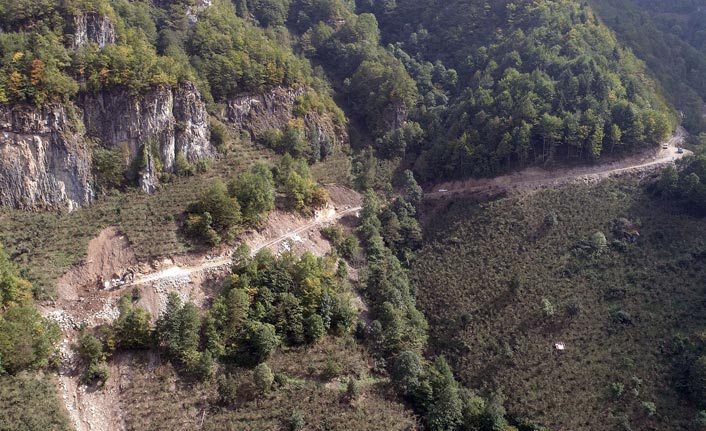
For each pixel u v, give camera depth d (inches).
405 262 4785.9
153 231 3924.7
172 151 4429.1
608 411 3476.9
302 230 4539.9
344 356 3624.5
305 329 3619.6
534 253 4539.9
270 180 4598.9
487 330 4057.6
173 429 2984.7
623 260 4407.0
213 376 3267.7
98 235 3809.1
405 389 3550.7
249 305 3555.6
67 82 3996.1
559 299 4156.0
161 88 4352.9
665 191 4909.0
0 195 3666.3
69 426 2847.0
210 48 5241.1
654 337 3853.3
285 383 3321.9
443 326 4200.3
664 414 3430.1
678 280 4215.1
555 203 4953.3
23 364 2928.2
